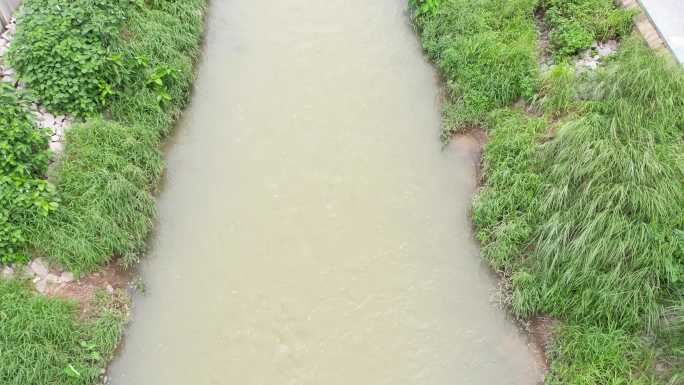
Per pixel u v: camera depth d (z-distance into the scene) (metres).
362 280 8.74
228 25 12.08
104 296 8.23
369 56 11.54
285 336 8.23
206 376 7.91
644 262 7.56
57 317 7.62
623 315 7.61
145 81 10.05
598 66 9.85
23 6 9.89
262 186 9.74
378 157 10.10
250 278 8.77
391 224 9.32
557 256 7.98
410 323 8.34
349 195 9.64
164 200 9.59
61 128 9.32
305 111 10.70
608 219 7.80
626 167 8.04
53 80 9.27
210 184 9.78
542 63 10.38
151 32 10.52
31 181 8.22
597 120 8.66
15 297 7.68
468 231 9.23
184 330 8.30
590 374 7.34
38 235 8.10
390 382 7.83
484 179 9.53
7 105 8.60
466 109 10.12
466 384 7.84
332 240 9.14
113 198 8.68
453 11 11.14
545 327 8.14
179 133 10.40
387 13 12.25
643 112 8.67
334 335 8.23
